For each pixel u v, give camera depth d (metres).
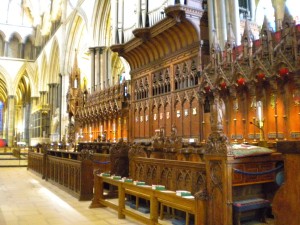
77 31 28.50
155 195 5.38
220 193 4.29
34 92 42.47
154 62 13.24
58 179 11.16
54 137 30.80
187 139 10.96
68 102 21.98
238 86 8.95
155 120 12.98
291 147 2.57
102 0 21.00
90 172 8.44
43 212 6.87
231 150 4.26
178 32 11.33
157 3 12.55
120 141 8.55
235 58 9.18
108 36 21.59
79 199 8.22
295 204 2.54
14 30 42.47
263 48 8.21
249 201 4.95
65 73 29.77
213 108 4.58
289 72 7.51
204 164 4.99
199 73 10.41
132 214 5.92
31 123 41.47
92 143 15.51
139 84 14.52
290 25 7.59
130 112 15.06
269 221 5.21
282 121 7.90
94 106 18.69
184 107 11.27
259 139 8.45
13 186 11.34
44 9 39.78
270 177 5.14
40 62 39.78
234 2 10.85
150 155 8.16
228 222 4.14
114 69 25.38
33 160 17.06
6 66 41.72
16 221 6.08
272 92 8.20
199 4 10.83
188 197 4.70
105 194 8.50
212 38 10.16
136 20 13.95
